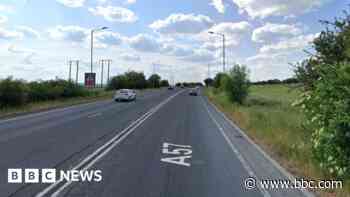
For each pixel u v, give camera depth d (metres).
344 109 7.50
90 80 69.69
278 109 34.88
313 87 10.04
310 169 9.51
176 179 9.20
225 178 9.34
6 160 11.22
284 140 13.82
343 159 7.66
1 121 23.59
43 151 12.82
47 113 30.47
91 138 16.20
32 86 44.34
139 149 13.52
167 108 38.59
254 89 96.19
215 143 15.24
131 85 113.62
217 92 73.44
